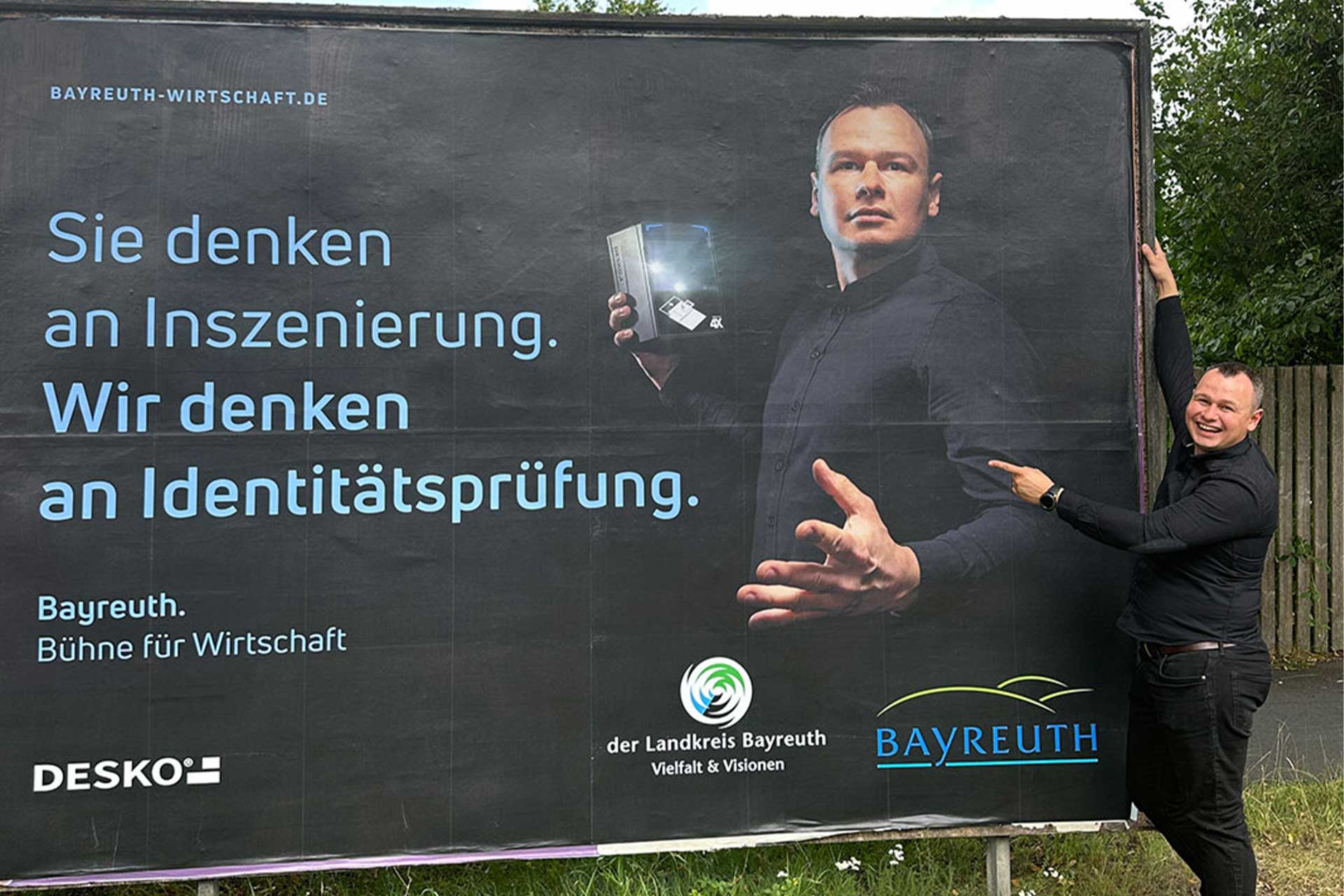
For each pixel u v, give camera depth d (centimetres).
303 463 395
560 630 404
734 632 411
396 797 396
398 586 398
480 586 402
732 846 407
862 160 421
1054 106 430
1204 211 905
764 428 415
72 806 382
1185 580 373
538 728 403
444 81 405
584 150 411
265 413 394
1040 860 456
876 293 421
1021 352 425
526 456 404
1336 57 871
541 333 407
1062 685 423
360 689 396
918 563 418
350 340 398
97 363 387
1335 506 765
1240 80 923
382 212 401
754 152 418
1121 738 425
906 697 418
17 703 380
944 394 421
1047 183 429
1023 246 427
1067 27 430
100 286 388
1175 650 374
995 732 421
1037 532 424
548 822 402
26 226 385
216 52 396
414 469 400
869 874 427
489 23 406
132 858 385
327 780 394
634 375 410
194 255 393
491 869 434
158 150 392
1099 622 425
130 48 392
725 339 414
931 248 424
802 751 413
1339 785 510
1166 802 391
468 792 399
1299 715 632
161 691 387
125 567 387
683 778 408
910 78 425
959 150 426
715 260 415
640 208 412
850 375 419
